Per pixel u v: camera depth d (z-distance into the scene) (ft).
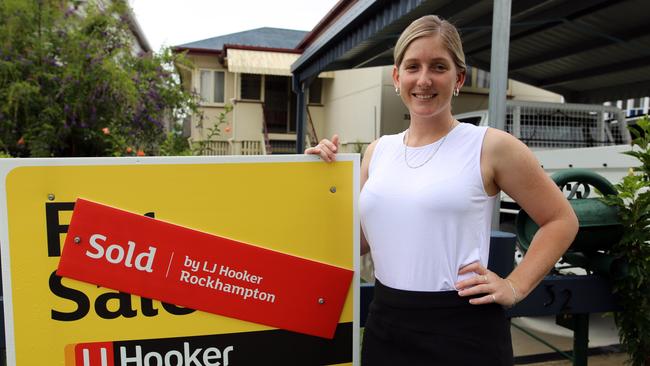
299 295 4.98
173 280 4.70
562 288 6.33
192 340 4.78
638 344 6.52
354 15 18.93
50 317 4.51
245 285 4.86
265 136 43.78
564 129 19.30
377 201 4.69
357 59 25.70
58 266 4.51
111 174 4.58
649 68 22.89
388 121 33.14
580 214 6.34
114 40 18.19
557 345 11.03
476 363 4.22
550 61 25.07
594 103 28.99
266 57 42.01
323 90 46.34
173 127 20.80
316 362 5.07
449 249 4.34
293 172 4.96
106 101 16.12
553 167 13.61
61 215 4.50
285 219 4.94
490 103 11.18
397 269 4.57
